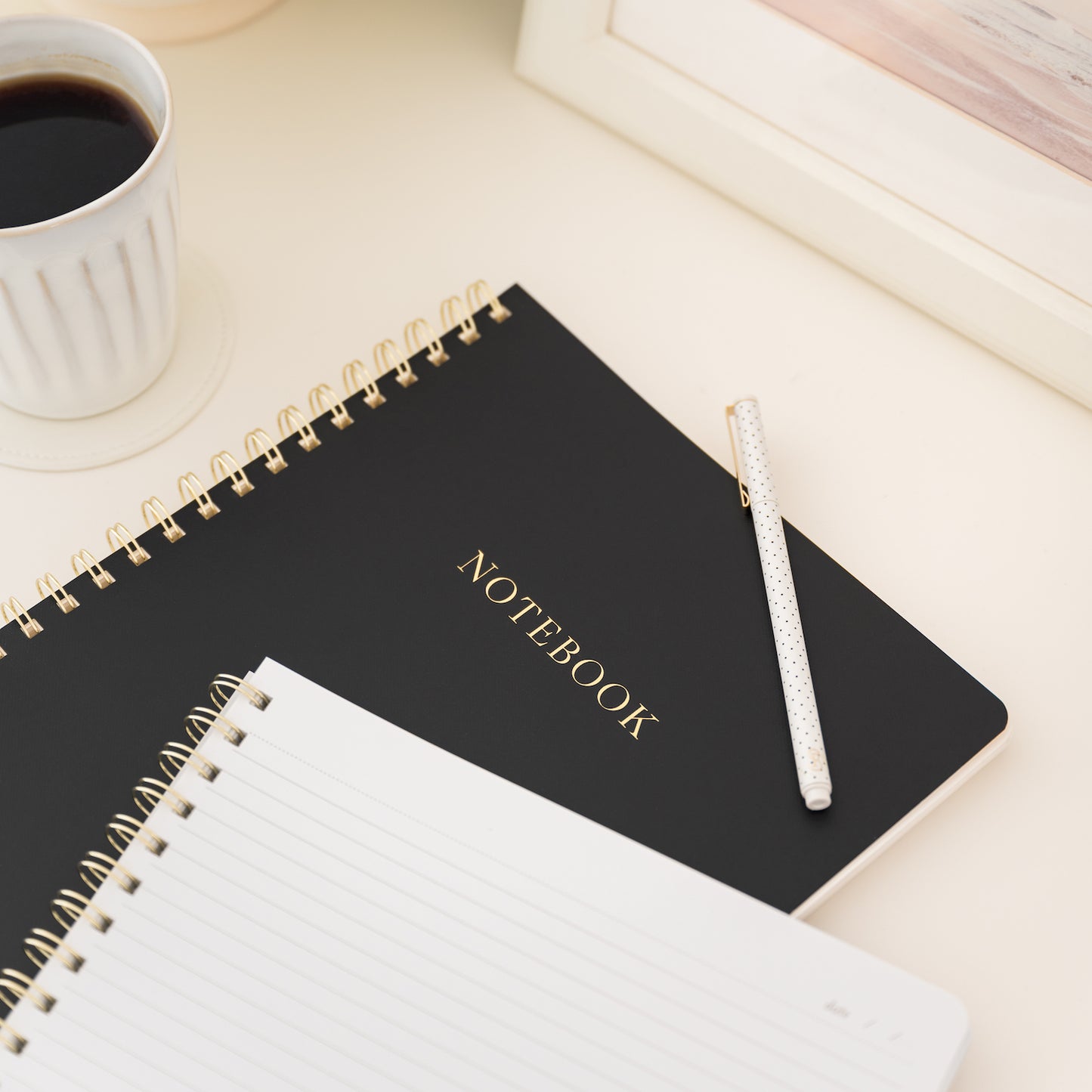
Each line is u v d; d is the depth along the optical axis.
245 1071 0.53
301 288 0.73
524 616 0.63
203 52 0.80
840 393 0.72
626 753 0.60
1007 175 0.66
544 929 0.55
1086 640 0.66
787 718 0.61
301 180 0.76
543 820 0.57
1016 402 0.73
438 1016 0.54
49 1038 0.53
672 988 0.54
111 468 0.67
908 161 0.69
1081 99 0.61
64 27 0.59
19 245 0.53
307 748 0.58
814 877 0.57
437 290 0.74
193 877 0.56
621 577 0.64
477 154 0.78
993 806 0.62
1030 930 0.59
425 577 0.64
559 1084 0.53
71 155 0.61
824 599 0.64
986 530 0.69
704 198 0.78
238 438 0.68
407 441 0.67
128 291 0.60
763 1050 0.54
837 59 0.67
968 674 0.62
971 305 0.72
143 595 0.63
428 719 0.60
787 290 0.75
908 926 0.59
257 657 0.62
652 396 0.72
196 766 0.58
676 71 0.73
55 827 0.58
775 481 0.69
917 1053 0.53
